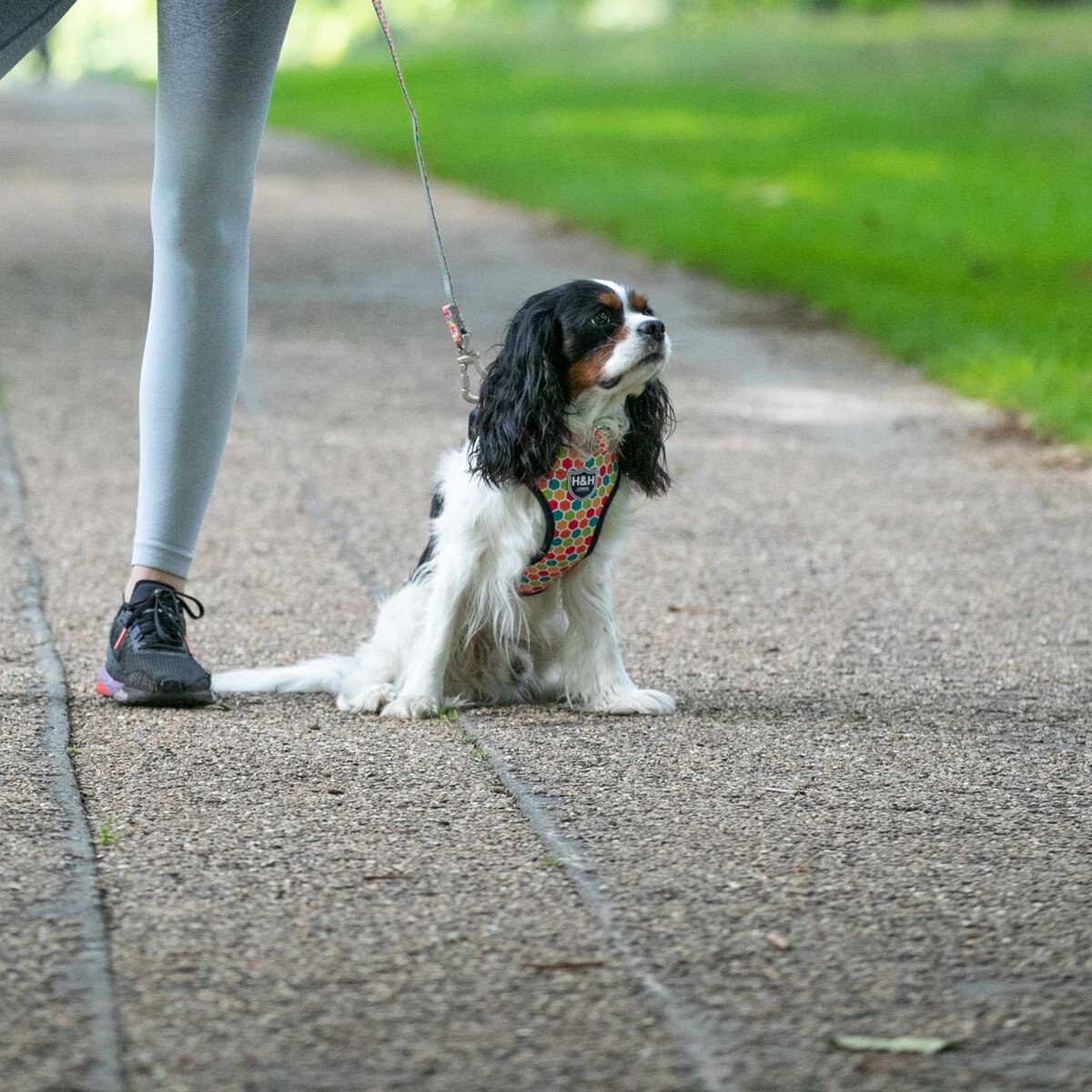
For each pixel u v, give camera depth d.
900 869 5.02
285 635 7.97
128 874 4.88
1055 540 10.10
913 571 9.38
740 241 23.48
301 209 28.02
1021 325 17.30
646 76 58.91
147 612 6.77
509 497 6.68
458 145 38.88
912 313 17.91
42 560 9.09
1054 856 5.15
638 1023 4.02
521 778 5.89
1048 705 6.97
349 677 7.13
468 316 18.14
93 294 18.97
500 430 6.57
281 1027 3.96
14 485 10.76
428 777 5.89
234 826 5.30
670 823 5.42
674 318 18.55
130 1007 4.05
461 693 7.19
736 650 7.86
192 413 6.77
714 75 57.75
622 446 6.86
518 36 81.75
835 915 4.67
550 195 28.95
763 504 10.93
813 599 8.78
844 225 25.16
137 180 31.80
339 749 6.24
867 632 8.16
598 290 6.68
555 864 5.03
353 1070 3.78
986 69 50.56
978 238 23.89
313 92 62.66
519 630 7.05
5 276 20.14
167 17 6.49
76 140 41.06
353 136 42.31
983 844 5.26
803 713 6.83
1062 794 5.78
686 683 7.33
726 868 5.01
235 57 6.46
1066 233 24.23
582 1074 3.77
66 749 6.09
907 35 63.22
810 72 55.88
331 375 14.84
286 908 4.66
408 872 4.95
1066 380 14.35
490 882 4.88
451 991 4.16
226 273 6.74
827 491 11.30
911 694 7.13
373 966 4.30
